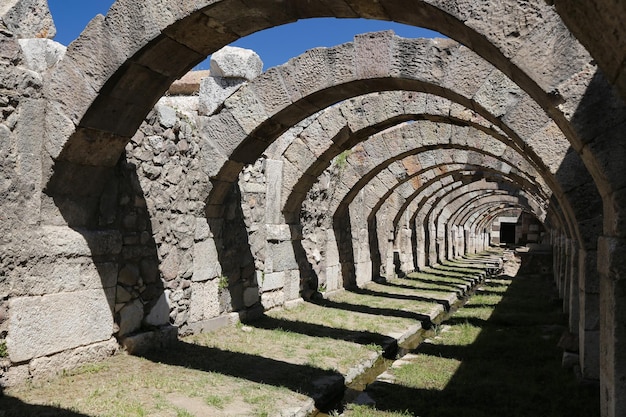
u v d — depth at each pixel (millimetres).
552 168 5383
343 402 5406
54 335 4945
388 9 4207
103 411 4168
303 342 7254
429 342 7895
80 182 5254
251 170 8742
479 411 4844
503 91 5734
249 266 8586
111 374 5137
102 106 4984
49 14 5289
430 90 6555
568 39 3635
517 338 8125
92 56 4887
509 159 10211
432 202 20078
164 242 6527
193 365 5703
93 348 5387
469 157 12875
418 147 11117
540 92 3748
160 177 6457
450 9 3836
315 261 11109
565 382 5652
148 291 6215
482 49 4074
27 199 4781
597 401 5008
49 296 4902
